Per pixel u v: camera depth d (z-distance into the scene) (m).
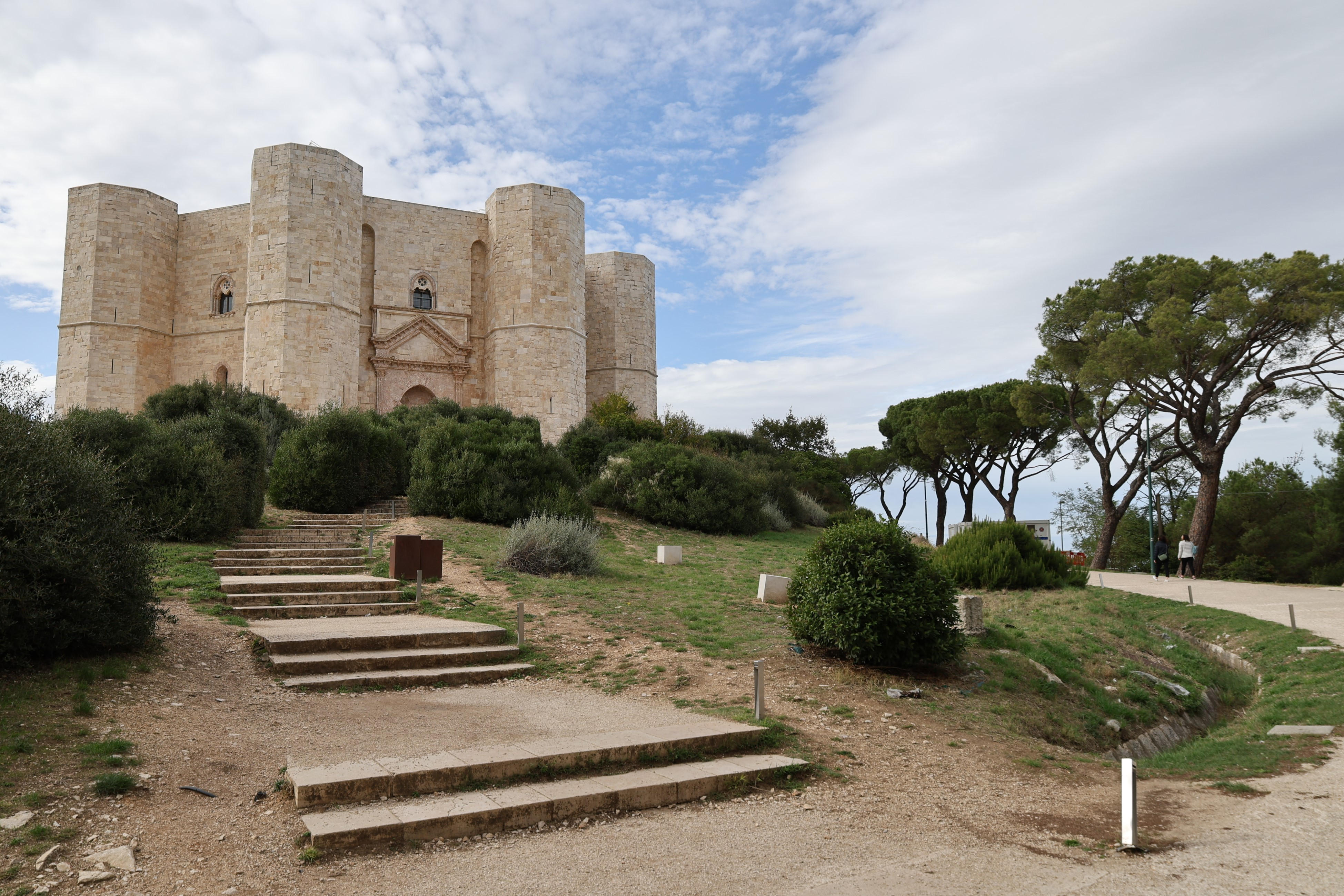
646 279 64.12
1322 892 4.89
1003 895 4.82
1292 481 38.66
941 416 42.59
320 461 24.09
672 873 5.05
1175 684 12.88
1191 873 5.23
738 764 7.14
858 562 11.30
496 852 5.32
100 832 5.07
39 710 6.78
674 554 20.62
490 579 15.76
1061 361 34.00
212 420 21.09
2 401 8.30
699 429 49.44
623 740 7.18
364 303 51.69
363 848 5.20
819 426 64.94
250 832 5.32
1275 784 7.52
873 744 8.30
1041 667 12.05
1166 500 47.12
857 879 5.03
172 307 52.75
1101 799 7.17
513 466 24.33
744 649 11.56
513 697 9.31
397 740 7.27
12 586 7.48
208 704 7.94
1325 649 14.59
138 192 50.94
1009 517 42.72
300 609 12.65
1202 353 28.95
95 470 8.71
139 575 8.98
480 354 54.56
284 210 45.28
